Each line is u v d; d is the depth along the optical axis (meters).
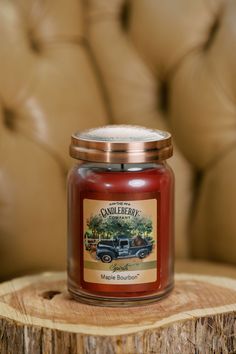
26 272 1.16
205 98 1.17
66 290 0.87
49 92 1.19
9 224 1.14
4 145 1.16
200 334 0.79
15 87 1.18
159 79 1.22
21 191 1.15
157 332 0.76
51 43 1.21
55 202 1.17
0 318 0.80
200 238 1.19
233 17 1.17
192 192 1.21
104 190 0.78
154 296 0.82
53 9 1.22
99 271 0.80
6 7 1.20
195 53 1.19
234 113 1.17
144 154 0.78
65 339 0.76
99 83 1.22
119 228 0.78
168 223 0.82
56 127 1.18
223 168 1.17
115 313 0.80
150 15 1.20
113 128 0.85
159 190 0.79
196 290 0.87
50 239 1.16
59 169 1.19
